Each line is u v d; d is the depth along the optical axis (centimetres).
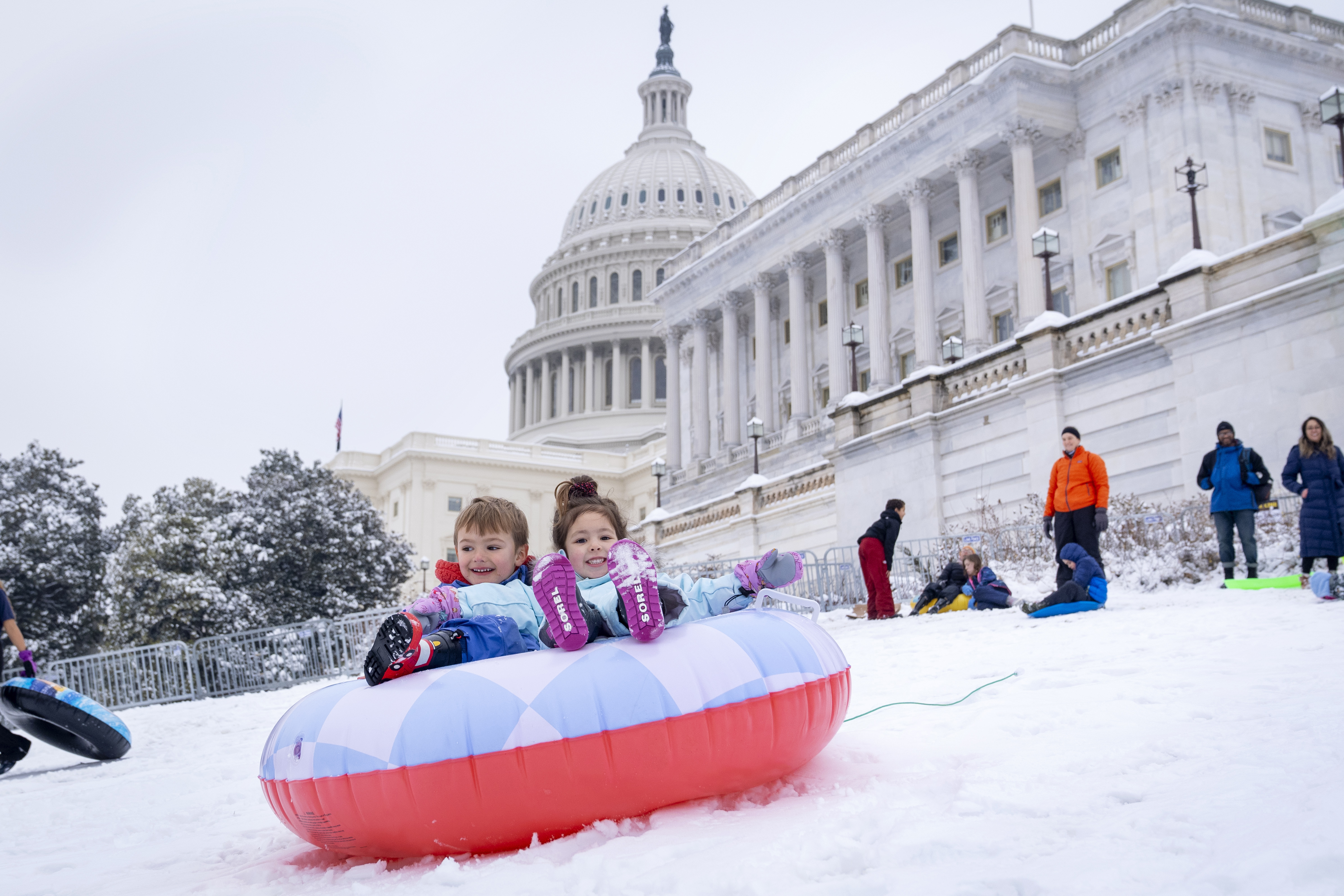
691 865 280
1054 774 341
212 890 335
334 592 3241
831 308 4728
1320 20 3741
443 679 352
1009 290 4053
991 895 226
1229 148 3475
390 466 8500
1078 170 3831
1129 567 1466
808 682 371
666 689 344
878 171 4484
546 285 10631
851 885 240
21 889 366
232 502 3344
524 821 341
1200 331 1727
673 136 11444
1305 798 260
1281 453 1595
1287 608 823
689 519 3562
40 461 3928
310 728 355
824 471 2930
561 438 9506
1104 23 3847
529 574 436
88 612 3575
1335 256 1557
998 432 2141
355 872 343
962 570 1346
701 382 5709
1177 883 220
